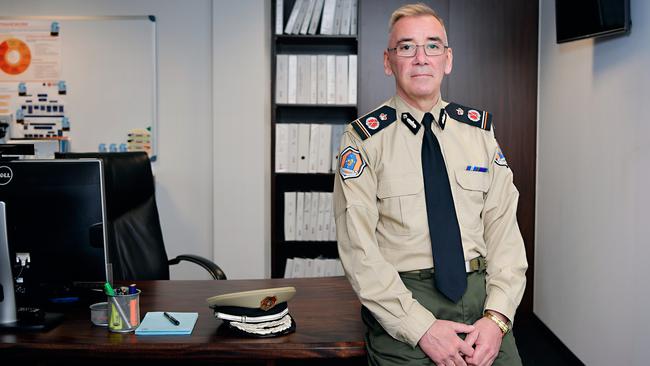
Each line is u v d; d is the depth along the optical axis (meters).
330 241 4.53
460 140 1.92
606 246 3.17
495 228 1.94
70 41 4.52
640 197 2.78
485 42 4.47
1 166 2.10
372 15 4.45
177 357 1.82
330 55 4.48
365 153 1.88
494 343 1.74
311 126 4.44
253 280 2.56
